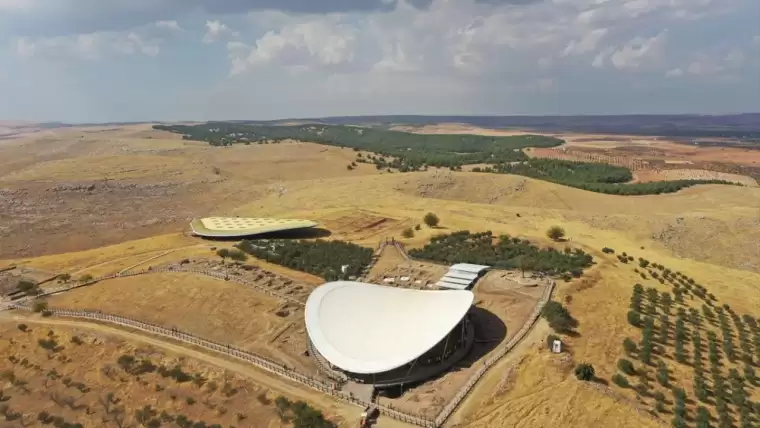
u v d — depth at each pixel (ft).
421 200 637.30
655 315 290.76
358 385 228.22
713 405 216.74
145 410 216.95
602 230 504.43
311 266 374.02
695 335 273.13
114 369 246.27
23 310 312.91
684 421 204.64
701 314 299.99
